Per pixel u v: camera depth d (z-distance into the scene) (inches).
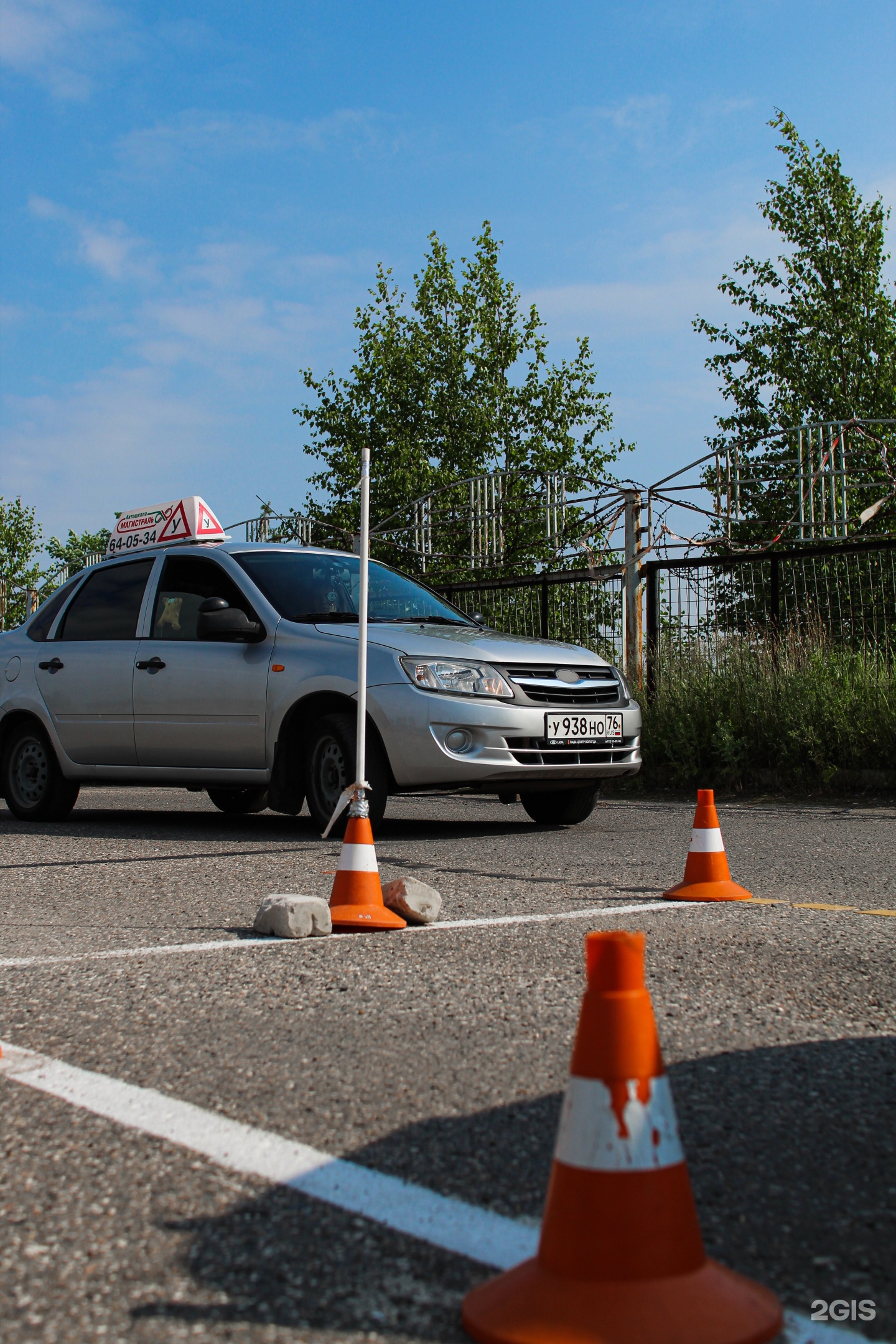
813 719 414.9
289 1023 130.1
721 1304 65.8
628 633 485.4
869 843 287.9
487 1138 97.7
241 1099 107.0
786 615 452.4
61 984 148.6
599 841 285.9
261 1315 70.7
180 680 316.2
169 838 303.3
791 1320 69.4
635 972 69.3
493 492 565.6
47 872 246.4
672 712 446.9
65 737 342.0
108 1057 119.5
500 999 138.3
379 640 289.1
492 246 1085.1
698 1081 111.0
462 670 281.1
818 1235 80.7
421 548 614.5
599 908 196.5
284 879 232.1
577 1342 63.8
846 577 438.3
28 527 1461.6
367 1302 72.1
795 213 848.9
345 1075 113.0
